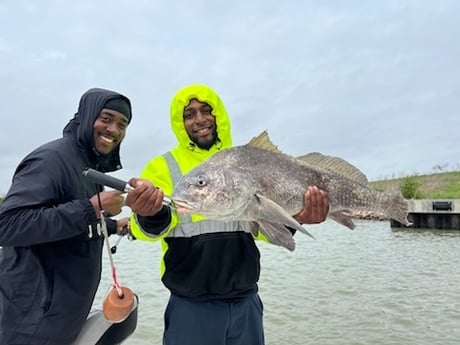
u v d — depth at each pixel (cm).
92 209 287
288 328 788
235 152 345
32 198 276
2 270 297
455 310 882
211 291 344
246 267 355
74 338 317
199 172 330
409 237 2131
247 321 357
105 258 1591
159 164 383
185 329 345
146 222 320
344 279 1162
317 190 346
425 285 1095
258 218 331
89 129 326
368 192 387
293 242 308
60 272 300
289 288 1067
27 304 291
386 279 1162
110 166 364
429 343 708
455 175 4103
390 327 787
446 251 1652
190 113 389
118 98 339
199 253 346
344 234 2303
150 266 1397
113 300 317
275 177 348
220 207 326
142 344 712
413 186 3195
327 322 818
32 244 278
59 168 298
